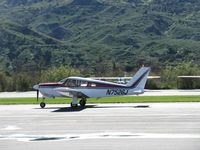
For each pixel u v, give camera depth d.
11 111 82.44
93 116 69.62
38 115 73.62
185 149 41.28
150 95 135.50
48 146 44.34
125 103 98.25
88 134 51.03
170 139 46.59
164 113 71.81
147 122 60.41
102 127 56.44
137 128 54.78
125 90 88.88
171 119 63.34
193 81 199.12
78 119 66.00
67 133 52.25
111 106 89.88
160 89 195.12
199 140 45.84
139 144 44.03
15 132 54.19
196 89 191.38
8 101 116.44
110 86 89.06
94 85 89.12
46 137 49.75
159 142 44.94
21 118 69.62
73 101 88.62
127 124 58.81
